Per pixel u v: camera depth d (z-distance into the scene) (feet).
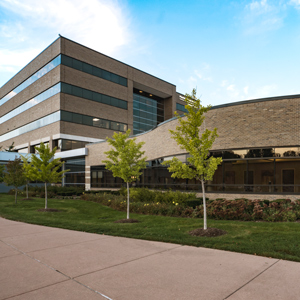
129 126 163.43
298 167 50.70
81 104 141.18
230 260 18.90
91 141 143.64
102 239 26.94
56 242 25.73
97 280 15.49
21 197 89.56
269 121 53.72
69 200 78.59
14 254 21.57
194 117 31.01
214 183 60.08
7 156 124.47
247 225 32.65
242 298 12.84
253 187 54.80
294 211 38.27
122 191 76.95
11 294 13.76
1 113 194.39
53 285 14.85
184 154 63.72
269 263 18.04
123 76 162.61
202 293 13.46
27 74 163.02
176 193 56.08
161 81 182.39
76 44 142.10
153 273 16.48
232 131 57.26
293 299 12.64
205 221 29.55
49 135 139.03
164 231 30.40
